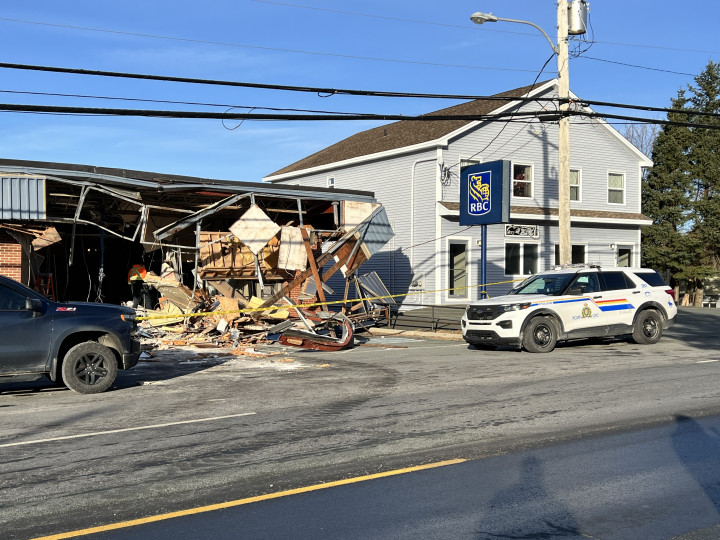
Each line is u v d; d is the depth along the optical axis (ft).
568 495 18.98
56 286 79.00
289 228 70.74
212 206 68.80
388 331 73.61
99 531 16.49
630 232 111.24
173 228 66.95
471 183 73.67
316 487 19.80
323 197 76.07
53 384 39.63
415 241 96.84
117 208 77.30
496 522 16.96
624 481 20.22
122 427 27.71
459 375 41.37
